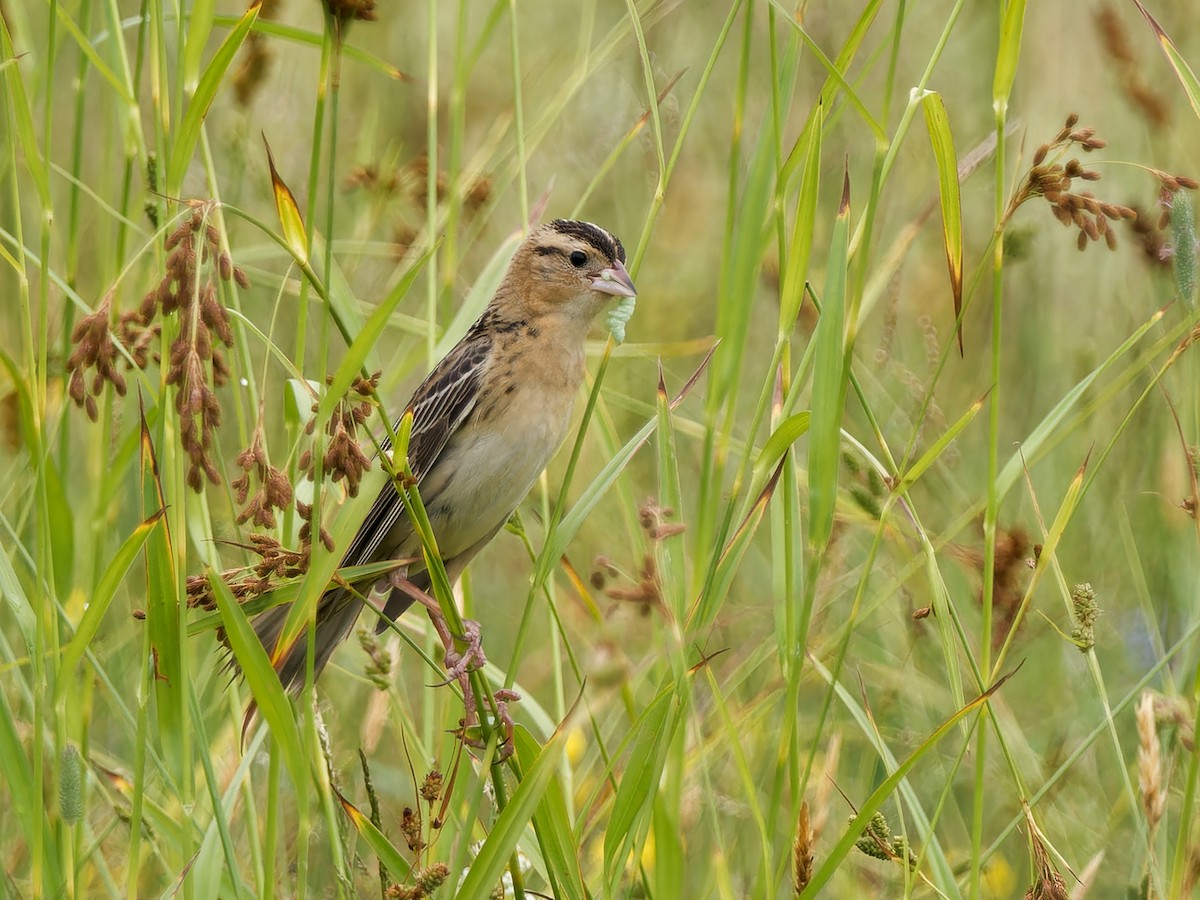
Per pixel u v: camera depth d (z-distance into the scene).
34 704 7.77
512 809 7.16
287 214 7.02
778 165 7.99
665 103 14.73
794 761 7.82
